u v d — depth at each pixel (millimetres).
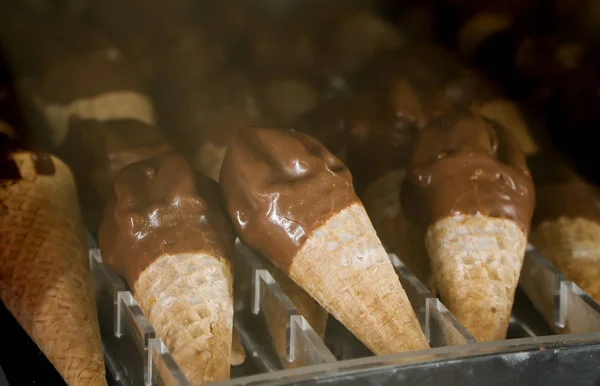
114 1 960
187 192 709
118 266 704
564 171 817
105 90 841
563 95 918
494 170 730
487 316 697
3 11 935
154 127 799
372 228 705
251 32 968
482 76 916
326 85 926
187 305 683
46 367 706
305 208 695
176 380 644
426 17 1019
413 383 654
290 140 712
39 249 718
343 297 690
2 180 739
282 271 722
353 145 824
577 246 764
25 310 700
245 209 704
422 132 763
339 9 992
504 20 984
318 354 664
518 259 719
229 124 839
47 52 869
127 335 688
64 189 760
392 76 881
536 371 664
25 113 843
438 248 722
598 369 668
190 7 972
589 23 959
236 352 707
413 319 686
